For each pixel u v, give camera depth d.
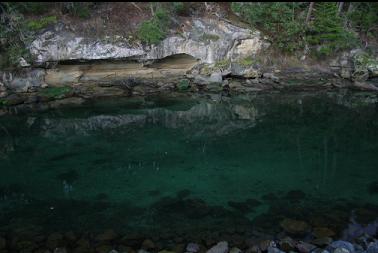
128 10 15.97
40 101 13.98
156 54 15.28
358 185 8.53
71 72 14.98
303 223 6.86
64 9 15.30
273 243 6.19
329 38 16.72
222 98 14.91
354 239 6.39
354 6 17.89
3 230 6.89
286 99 14.82
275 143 11.16
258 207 7.60
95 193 8.28
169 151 10.68
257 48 16.56
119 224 7.05
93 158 10.20
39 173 9.28
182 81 15.43
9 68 14.09
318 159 10.02
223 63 16.00
